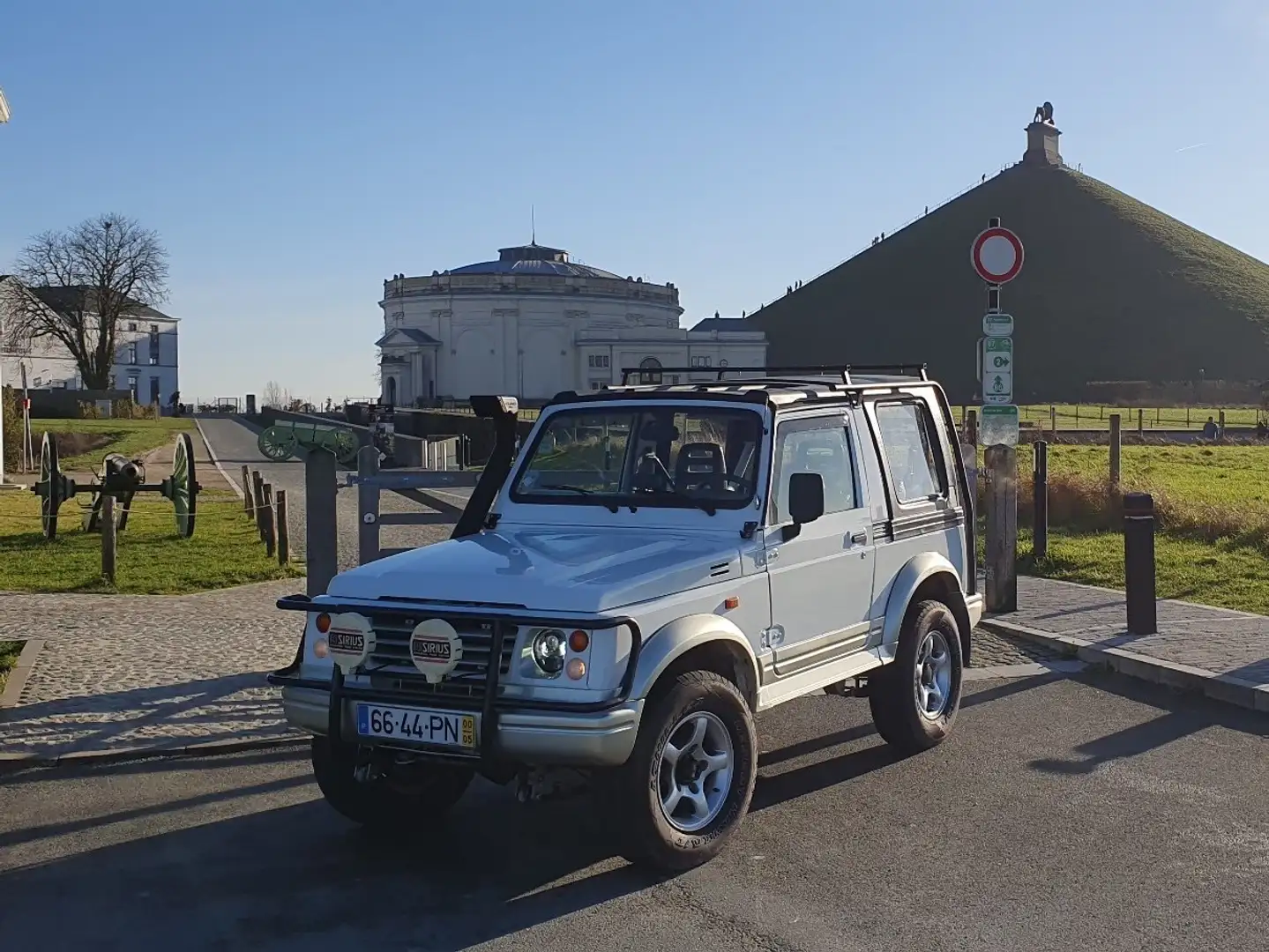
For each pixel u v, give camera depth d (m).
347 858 5.93
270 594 13.99
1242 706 8.83
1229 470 32.66
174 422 80.25
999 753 7.66
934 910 5.21
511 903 5.34
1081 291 141.50
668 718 5.50
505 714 5.28
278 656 10.39
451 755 5.39
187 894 5.46
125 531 20.84
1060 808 6.57
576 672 5.25
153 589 14.45
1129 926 5.03
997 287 12.34
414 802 6.33
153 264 96.44
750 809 6.59
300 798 6.89
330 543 9.52
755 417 6.60
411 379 121.00
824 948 4.83
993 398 12.30
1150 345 131.88
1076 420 70.19
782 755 7.65
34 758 7.51
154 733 8.06
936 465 8.23
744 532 6.30
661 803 5.54
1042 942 4.88
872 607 7.26
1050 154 168.00
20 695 9.01
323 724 5.75
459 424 42.66
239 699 8.90
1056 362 131.00
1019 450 40.84
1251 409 94.12
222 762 7.61
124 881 5.64
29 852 6.03
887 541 7.42
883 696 7.50
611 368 118.00
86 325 98.62
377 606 5.61
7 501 27.09
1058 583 14.12
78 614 12.50
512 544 6.31
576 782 5.85
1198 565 14.77
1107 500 18.50
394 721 5.52
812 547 6.71
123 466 20.25
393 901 5.37
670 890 5.45
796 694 6.51
